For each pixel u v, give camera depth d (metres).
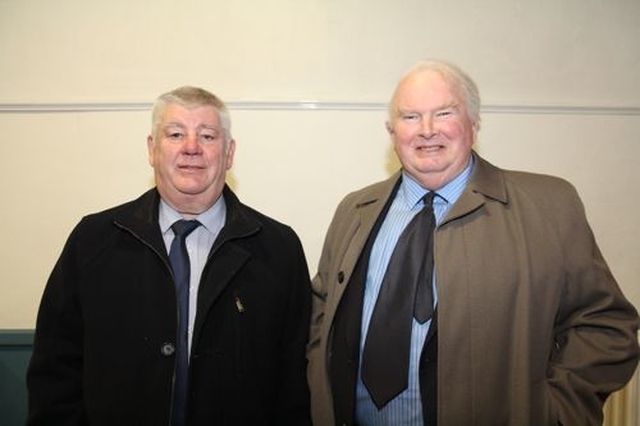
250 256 1.14
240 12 1.65
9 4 1.64
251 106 1.68
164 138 1.09
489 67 1.68
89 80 1.66
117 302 1.07
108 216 1.17
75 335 1.12
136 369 1.04
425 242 1.07
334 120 1.69
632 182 1.70
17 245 1.69
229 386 1.07
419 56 1.67
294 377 1.21
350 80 1.68
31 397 1.07
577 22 1.67
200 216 1.17
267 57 1.67
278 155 1.70
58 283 1.11
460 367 0.95
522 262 0.98
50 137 1.67
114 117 1.67
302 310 1.26
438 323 0.97
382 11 1.66
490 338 0.96
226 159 1.17
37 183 1.68
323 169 1.71
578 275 1.00
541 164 1.70
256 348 1.12
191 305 1.08
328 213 1.72
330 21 1.66
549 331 0.98
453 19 1.67
